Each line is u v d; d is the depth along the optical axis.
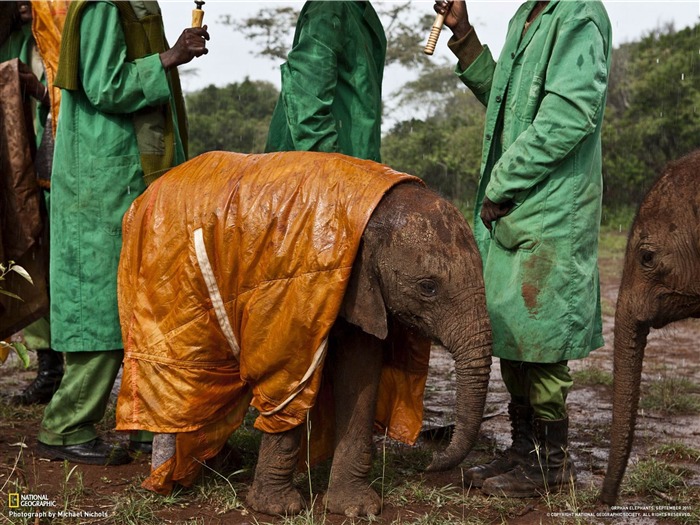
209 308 4.39
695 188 4.34
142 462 5.21
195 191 4.47
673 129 20.70
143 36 5.11
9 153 5.46
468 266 4.16
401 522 4.32
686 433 6.02
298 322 4.13
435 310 4.17
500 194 4.63
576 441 5.84
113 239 5.07
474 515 4.48
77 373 5.13
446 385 7.32
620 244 16.23
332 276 4.08
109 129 5.06
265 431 4.38
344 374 4.47
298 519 4.26
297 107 5.77
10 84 5.47
